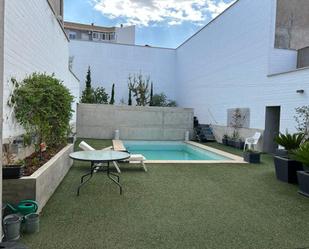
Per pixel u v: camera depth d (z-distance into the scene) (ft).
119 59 68.18
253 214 13.48
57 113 19.33
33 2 18.66
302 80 28.99
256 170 23.91
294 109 30.07
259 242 10.57
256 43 37.32
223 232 11.34
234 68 43.01
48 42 24.13
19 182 11.97
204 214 13.28
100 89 64.59
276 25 36.76
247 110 39.32
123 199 15.06
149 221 12.19
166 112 50.03
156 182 18.97
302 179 16.81
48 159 16.75
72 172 21.30
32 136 17.48
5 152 13.78
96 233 10.85
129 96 67.67
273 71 35.04
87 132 47.14
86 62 66.03
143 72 69.97
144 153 41.34
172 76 72.13
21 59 16.31
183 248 9.92
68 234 10.68
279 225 12.23
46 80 18.24
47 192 14.28
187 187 17.95
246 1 39.70
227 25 45.16
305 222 12.64
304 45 38.06
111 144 39.01
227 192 17.12
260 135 35.65
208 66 52.49
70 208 13.42
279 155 23.48
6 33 13.78
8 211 11.18
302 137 22.74
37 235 10.53
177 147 48.78
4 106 13.75
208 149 37.81
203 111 54.90
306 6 38.14
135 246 9.95
